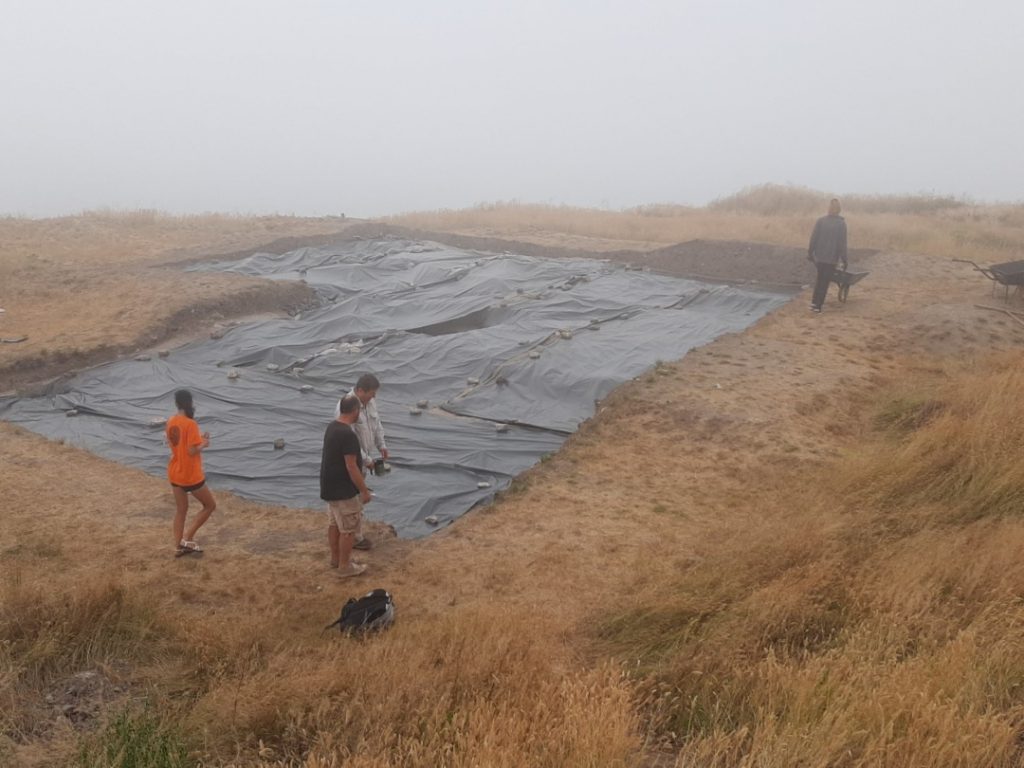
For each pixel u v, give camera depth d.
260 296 16.17
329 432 6.84
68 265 18.66
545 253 20.58
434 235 22.47
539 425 10.29
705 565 6.66
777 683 4.50
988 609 4.89
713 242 19.45
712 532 7.54
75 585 5.99
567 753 3.92
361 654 5.33
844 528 6.74
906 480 7.59
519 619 5.75
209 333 14.30
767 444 9.44
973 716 3.92
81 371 12.36
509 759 3.81
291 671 5.08
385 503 8.47
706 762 4.03
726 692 4.58
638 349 12.61
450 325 14.52
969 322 13.27
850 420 10.19
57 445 10.00
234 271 19.05
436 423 10.41
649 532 7.72
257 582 6.91
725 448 9.48
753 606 5.46
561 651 5.60
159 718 4.43
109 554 7.30
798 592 5.49
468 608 6.24
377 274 18.25
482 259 18.56
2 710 4.55
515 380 11.48
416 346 12.74
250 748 4.36
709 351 12.55
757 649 5.09
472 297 15.64
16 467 9.30
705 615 5.75
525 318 14.31
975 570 5.55
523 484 8.83
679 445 9.63
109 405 11.28
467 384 11.57
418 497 8.57
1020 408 8.39
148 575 6.92
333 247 20.59
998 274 14.36
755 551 6.48
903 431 9.61
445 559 7.34
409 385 11.61
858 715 4.04
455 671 4.88
